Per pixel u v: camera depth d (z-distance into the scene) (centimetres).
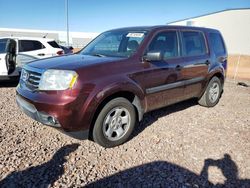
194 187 274
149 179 285
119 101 352
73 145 357
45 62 364
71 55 428
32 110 330
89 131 348
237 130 441
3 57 724
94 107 321
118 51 415
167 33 442
